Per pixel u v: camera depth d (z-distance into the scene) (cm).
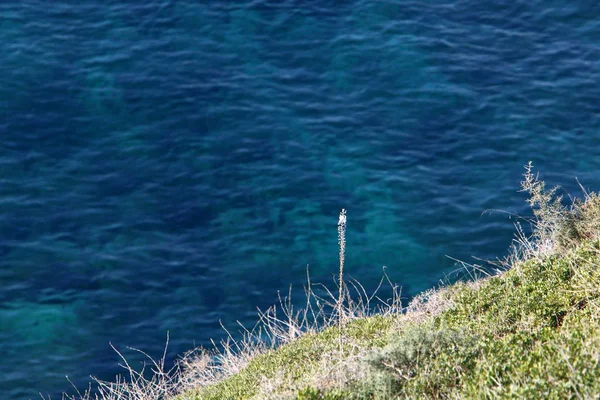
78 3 4738
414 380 1372
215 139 3906
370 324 1898
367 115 4059
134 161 3781
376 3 4778
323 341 1870
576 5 4778
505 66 4369
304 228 3447
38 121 3956
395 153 3838
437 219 3475
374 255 3312
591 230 1930
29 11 4650
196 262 3309
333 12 4709
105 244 3384
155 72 4291
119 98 4112
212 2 4756
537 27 4641
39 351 2944
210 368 2322
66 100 4084
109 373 2864
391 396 1354
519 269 1817
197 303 3139
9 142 3831
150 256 3331
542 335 1404
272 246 3372
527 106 4094
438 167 3756
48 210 3528
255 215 3516
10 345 2962
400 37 4538
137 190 3634
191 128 3962
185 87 4203
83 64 4312
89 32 4531
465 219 3469
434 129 3972
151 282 3225
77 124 3950
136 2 4750
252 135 3934
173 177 3703
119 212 3528
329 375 1523
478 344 1416
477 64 4375
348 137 3925
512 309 1602
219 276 3247
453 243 3356
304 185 3659
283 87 4231
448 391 1311
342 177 3703
